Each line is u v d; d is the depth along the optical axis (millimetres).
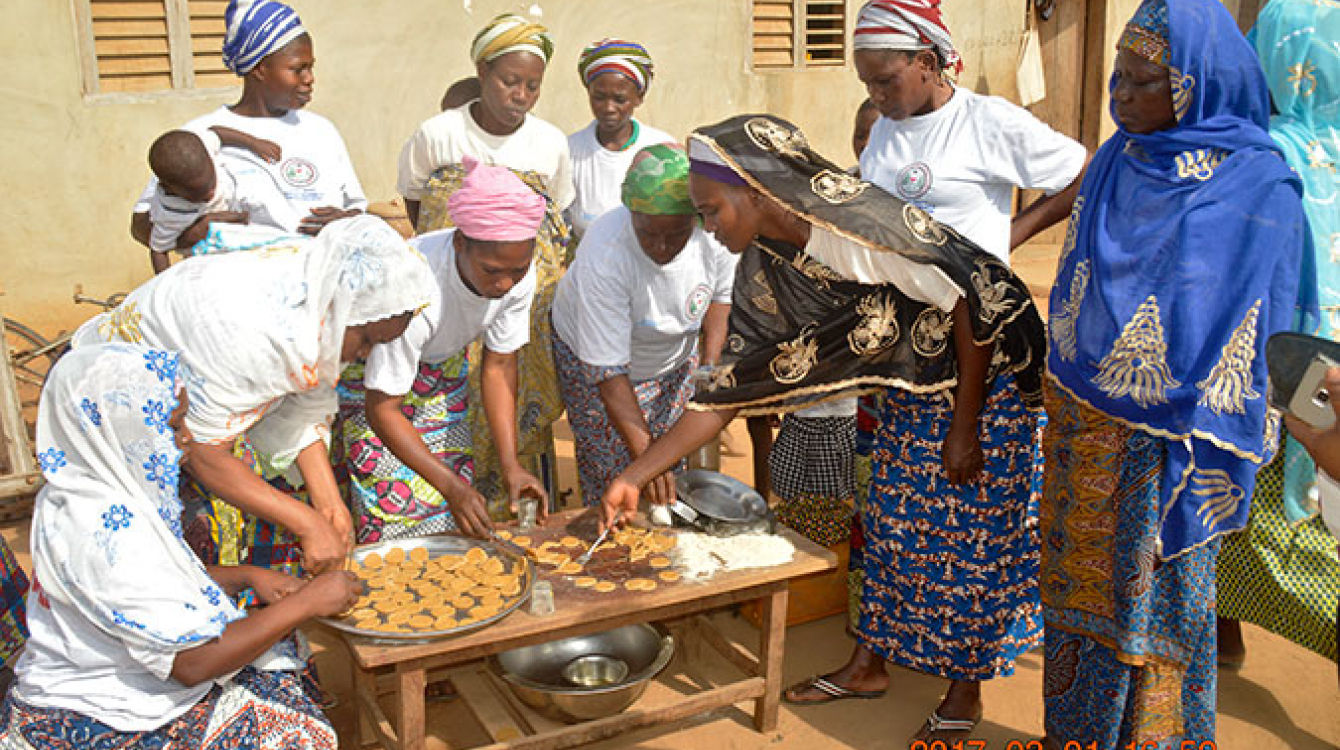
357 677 3400
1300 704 3822
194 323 2633
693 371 4172
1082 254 3143
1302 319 3125
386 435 3359
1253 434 2900
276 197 4289
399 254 2752
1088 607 3172
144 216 4445
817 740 3609
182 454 2635
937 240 3053
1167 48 2898
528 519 3562
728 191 3061
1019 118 3773
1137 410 2939
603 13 8875
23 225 7301
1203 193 2896
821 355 3238
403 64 8250
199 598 2494
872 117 4969
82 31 7266
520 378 4191
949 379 3258
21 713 2514
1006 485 3393
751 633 4336
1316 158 3498
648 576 3246
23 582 3000
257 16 4156
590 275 3645
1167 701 3152
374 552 3312
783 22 9742
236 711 2650
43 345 6582
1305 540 3531
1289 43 3516
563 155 4820
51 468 2436
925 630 3537
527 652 3689
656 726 3645
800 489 4379
